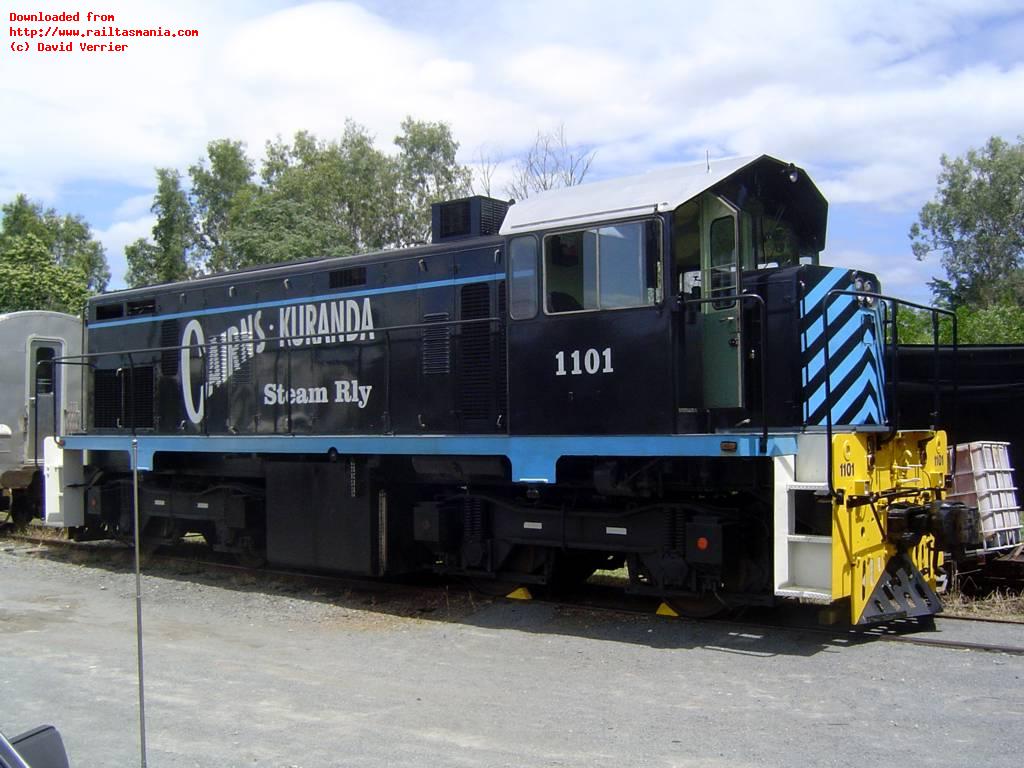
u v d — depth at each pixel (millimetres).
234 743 5215
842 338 8148
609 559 9570
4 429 15141
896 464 8023
